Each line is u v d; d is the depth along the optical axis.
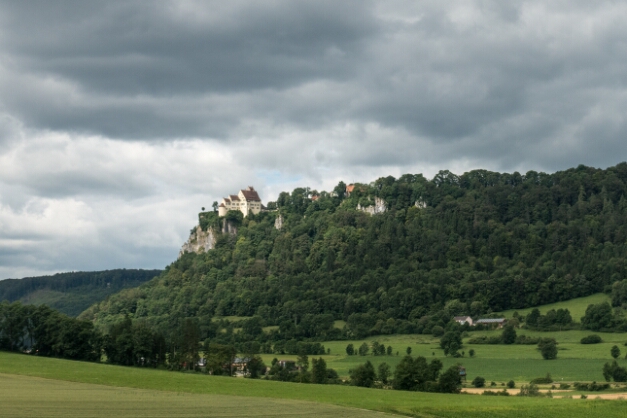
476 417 119.00
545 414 125.31
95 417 96.88
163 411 106.25
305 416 109.00
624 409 134.00
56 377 154.50
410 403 132.00
